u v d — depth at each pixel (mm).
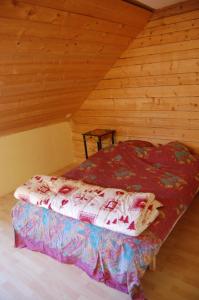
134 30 2795
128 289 1548
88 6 1882
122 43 2883
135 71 3115
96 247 1679
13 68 2047
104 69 3213
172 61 2816
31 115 3096
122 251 1562
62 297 1657
